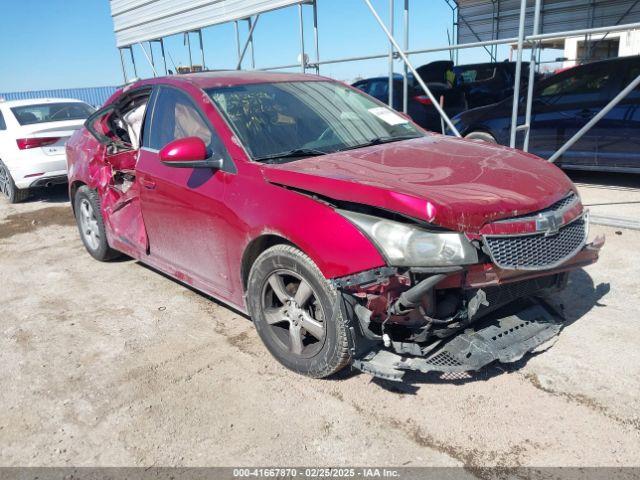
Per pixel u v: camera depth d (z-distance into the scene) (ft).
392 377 8.66
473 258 8.21
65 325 13.25
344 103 13.52
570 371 9.83
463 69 39.52
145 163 13.37
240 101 12.04
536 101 25.00
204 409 9.45
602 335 11.03
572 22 37.19
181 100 12.69
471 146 11.84
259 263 10.21
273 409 9.31
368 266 8.48
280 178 9.85
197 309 13.73
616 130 22.71
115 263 17.90
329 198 9.27
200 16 34.96
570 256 9.35
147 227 13.82
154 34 40.57
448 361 8.82
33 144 26.84
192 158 10.69
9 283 16.60
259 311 10.62
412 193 8.52
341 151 11.32
